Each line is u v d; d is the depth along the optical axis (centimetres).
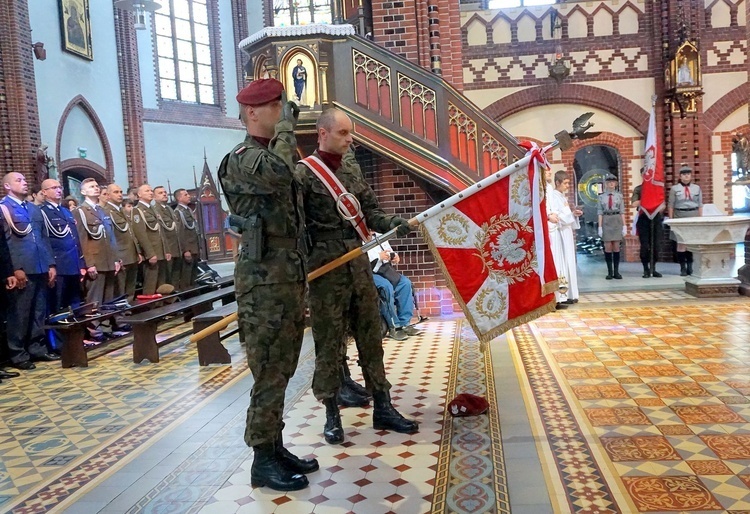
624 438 376
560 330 695
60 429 457
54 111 1376
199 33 1988
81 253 787
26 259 665
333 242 398
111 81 1638
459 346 647
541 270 409
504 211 413
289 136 328
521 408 442
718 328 660
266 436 333
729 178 1388
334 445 394
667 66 1369
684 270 1122
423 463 357
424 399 477
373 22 834
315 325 399
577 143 1436
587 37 1405
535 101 1423
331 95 709
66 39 1420
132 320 664
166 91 1878
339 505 311
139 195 966
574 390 476
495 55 1424
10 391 578
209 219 1633
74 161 1451
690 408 420
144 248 920
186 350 736
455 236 415
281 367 335
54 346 737
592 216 1554
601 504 295
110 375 624
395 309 707
